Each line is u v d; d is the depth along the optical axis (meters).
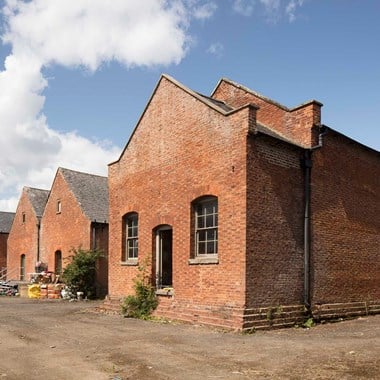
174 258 15.85
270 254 13.89
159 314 15.84
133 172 18.47
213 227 14.79
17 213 36.69
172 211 16.20
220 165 14.47
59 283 27.98
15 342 11.20
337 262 16.09
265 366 8.38
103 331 12.84
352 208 17.11
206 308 14.15
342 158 16.91
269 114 16.95
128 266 18.16
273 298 13.77
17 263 35.72
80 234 28.22
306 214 15.02
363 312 16.88
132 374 7.95
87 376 7.85
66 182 30.25
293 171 14.95
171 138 16.69
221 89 19.20
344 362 8.60
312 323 14.33
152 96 17.83
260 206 13.80
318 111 15.69
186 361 8.89
